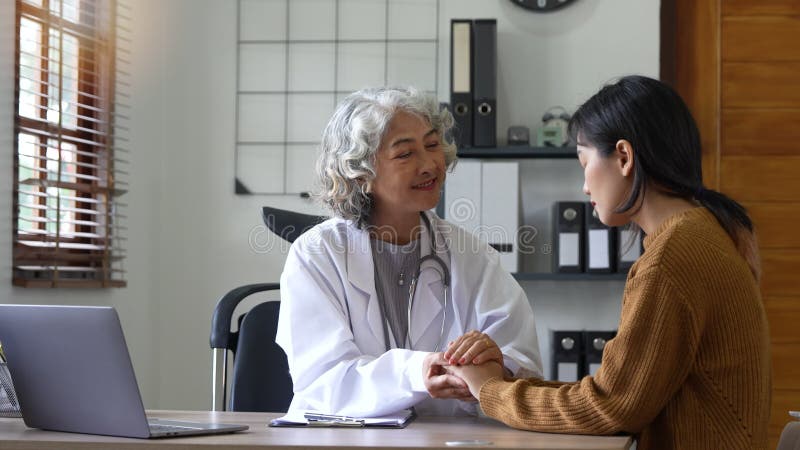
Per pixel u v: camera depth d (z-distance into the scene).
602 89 1.44
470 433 1.38
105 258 3.32
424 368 1.56
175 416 1.64
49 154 3.24
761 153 3.74
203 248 3.81
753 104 3.75
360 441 1.27
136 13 3.62
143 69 3.66
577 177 3.75
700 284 1.28
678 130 1.36
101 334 1.32
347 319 1.82
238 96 3.83
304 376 1.72
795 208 3.71
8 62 2.89
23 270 3.02
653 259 1.30
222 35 3.85
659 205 1.38
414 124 1.84
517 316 1.85
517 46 3.75
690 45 3.80
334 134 1.89
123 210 3.53
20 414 1.61
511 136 3.63
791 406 3.66
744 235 1.38
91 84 3.34
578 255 3.50
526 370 1.68
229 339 2.16
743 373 1.29
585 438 1.31
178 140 3.82
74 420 1.38
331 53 3.82
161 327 3.78
